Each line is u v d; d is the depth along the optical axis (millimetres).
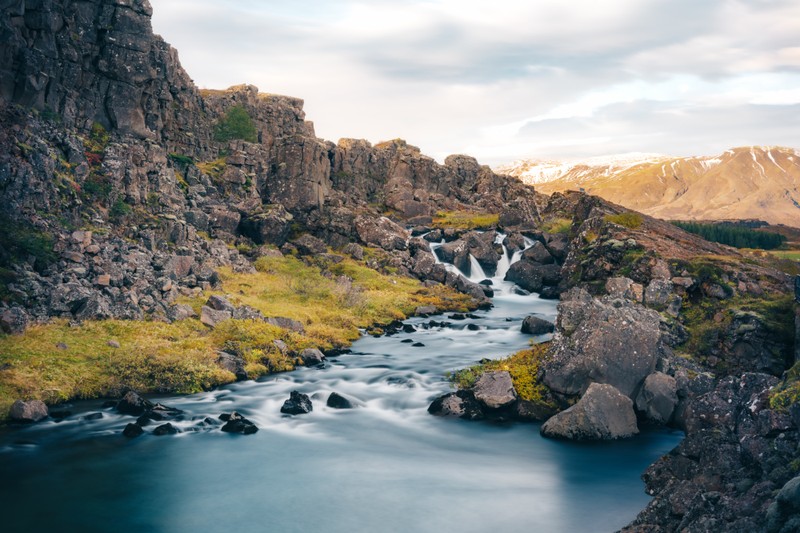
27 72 55125
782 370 34531
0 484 23453
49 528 20500
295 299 58469
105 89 64750
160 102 75500
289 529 20828
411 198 112938
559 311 36500
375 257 80438
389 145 132000
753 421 19828
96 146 61562
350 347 47812
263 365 40188
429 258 79750
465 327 55344
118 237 53875
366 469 25750
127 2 64750
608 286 43594
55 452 26469
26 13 57281
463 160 140250
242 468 25609
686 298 42281
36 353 35094
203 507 22250
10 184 46406
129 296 44062
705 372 34188
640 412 31469
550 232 101812
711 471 19016
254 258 71188
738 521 15258
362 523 21250
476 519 21484
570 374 32531
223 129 96375
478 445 28578
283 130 111312
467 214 113188
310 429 30438
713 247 62719
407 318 61062
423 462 26562
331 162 116500
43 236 45938
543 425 29875
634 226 65438
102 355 36688
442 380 38250
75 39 61844
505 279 83750
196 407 32906
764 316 36625
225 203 78938
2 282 39438
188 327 43531
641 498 22875
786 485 14625
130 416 30844
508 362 37438
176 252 59781
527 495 23312
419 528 20859
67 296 41375
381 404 34406
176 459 26297
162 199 64625
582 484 24250
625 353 31594
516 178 138375
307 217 87938
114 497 22781
